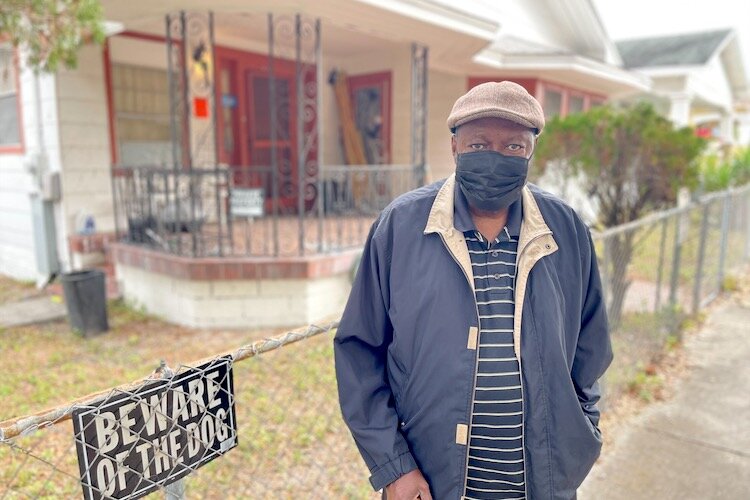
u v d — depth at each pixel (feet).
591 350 5.84
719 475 10.64
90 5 14.96
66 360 16.02
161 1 18.04
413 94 23.36
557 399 5.10
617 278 16.62
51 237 23.67
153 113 25.09
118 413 4.62
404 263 5.14
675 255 17.97
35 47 15.71
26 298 22.77
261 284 18.58
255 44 27.91
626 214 18.15
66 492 9.64
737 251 29.53
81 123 22.75
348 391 5.34
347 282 19.95
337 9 18.07
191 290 18.56
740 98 68.18
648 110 17.57
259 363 15.42
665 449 11.57
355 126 32.07
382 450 5.08
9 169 26.37
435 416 5.05
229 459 10.78
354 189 31.04
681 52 49.73
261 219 27.89
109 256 23.07
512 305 5.05
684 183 17.25
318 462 10.74
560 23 39.45
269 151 29.73
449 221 5.09
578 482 5.45
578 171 18.97
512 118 4.76
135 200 21.50
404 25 20.25
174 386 5.01
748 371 15.71
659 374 15.51
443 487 5.14
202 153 25.66
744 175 37.96
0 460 10.58
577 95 38.93
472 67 30.53
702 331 19.31
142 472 4.78
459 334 4.94
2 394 13.50
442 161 33.53
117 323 19.33
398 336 5.18
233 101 27.94
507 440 5.11
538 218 5.24
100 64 22.95
